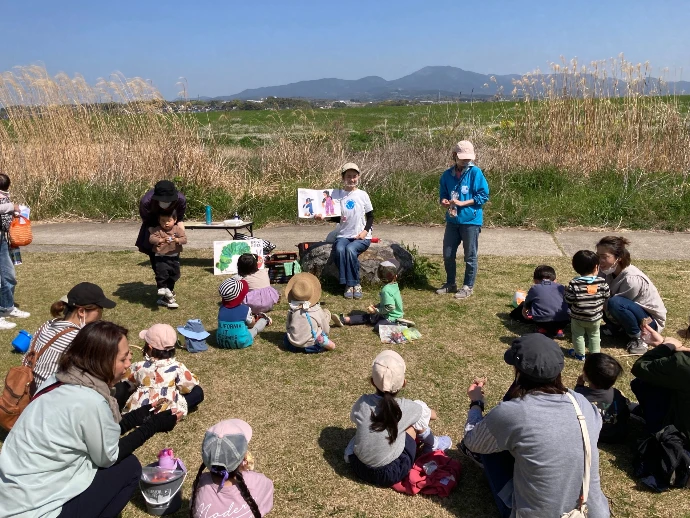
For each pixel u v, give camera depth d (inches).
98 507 113.2
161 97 533.3
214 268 325.1
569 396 118.2
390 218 435.5
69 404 107.9
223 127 787.4
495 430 119.2
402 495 139.5
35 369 147.6
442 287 285.3
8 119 514.9
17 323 253.3
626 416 157.3
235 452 116.1
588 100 498.9
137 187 485.4
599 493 115.4
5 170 489.4
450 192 270.4
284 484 143.3
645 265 316.5
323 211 290.4
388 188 469.4
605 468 147.9
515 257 340.8
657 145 482.9
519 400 118.0
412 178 484.7
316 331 215.8
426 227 419.5
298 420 172.4
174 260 267.4
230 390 190.7
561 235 386.6
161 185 254.4
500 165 492.7
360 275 291.1
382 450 136.5
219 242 323.3
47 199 479.5
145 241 264.1
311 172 502.6
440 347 221.3
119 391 161.2
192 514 119.7
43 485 105.7
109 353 112.7
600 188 452.8
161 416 131.6
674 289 278.5
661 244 358.0
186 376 170.2
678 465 136.6
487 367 204.5
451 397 183.9
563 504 110.7
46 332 151.3
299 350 219.1
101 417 110.0
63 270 335.0
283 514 132.8
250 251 325.4
